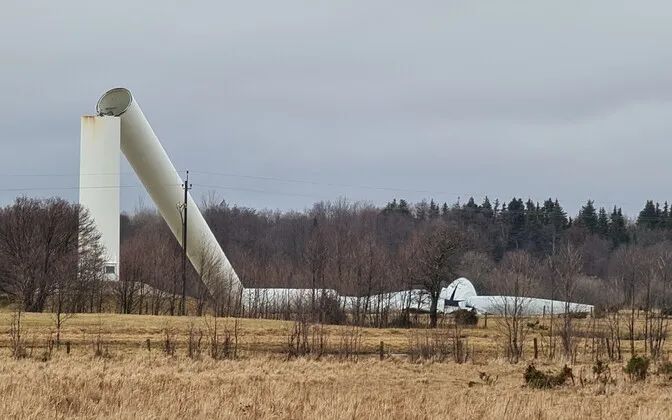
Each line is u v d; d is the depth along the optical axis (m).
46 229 74.12
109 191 74.06
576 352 49.06
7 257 72.50
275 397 26.55
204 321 59.84
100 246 73.56
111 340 49.66
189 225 77.88
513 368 41.00
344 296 74.69
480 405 26.11
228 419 22.55
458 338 46.22
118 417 22.05
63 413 22.97
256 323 61.12
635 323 68.12
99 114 74.75
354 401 25.61
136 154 75.75
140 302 73.00
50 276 71.38
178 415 22.86
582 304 79.81
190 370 36.66
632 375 36.66
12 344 44.03
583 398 30.31
